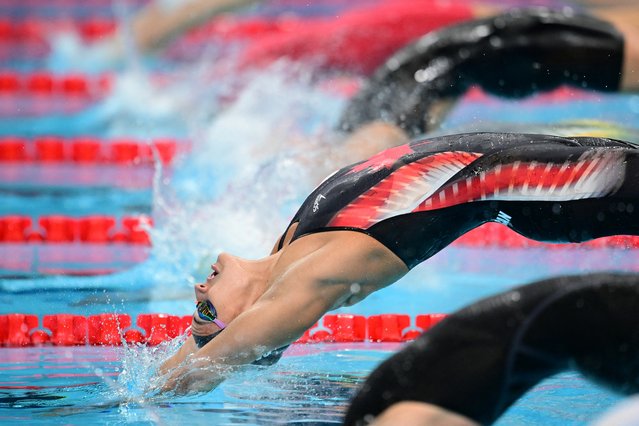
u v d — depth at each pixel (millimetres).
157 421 9156
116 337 12656
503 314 7414
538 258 17250
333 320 13398
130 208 18828
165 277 15242
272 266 9906
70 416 9328
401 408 7207
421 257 9836
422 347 7473
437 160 9977
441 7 26688
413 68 18797
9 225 17984
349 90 25609
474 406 7199
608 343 7219
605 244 17656
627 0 21281
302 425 9055
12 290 14617
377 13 26984
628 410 7004
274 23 33781
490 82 18500
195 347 10031
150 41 29250
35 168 22547
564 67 17484
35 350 12258
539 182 9867
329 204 9797
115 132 24250
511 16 18422
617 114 23125
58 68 29844
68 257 16734
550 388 10312
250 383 10609
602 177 9758
